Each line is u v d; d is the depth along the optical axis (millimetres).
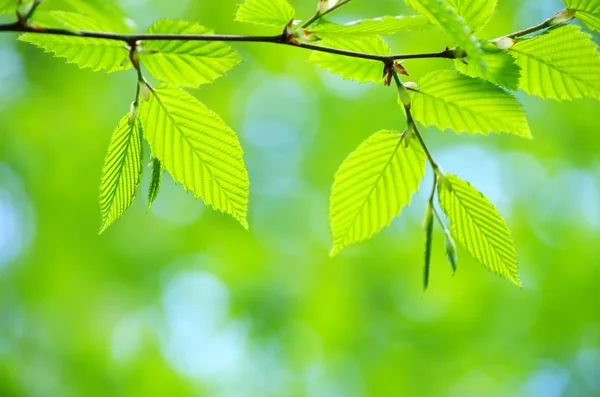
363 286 8055
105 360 7285
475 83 1819
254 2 1709
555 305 7699
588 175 8055
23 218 7473
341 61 1900
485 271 7742
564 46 1712
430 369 8031
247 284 8141
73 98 7215
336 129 8070
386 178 2004
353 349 8125
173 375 7812
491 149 8109
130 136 1774
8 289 7266
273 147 8602
